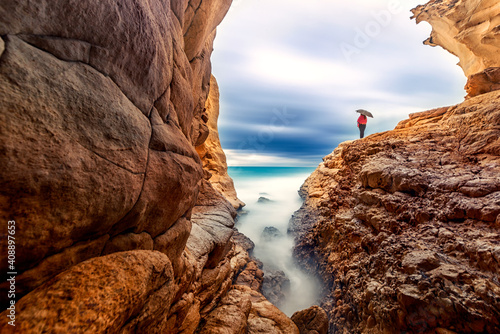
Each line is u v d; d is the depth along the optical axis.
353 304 6.83
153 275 2.04
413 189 7.89
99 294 1.47
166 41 3.22
